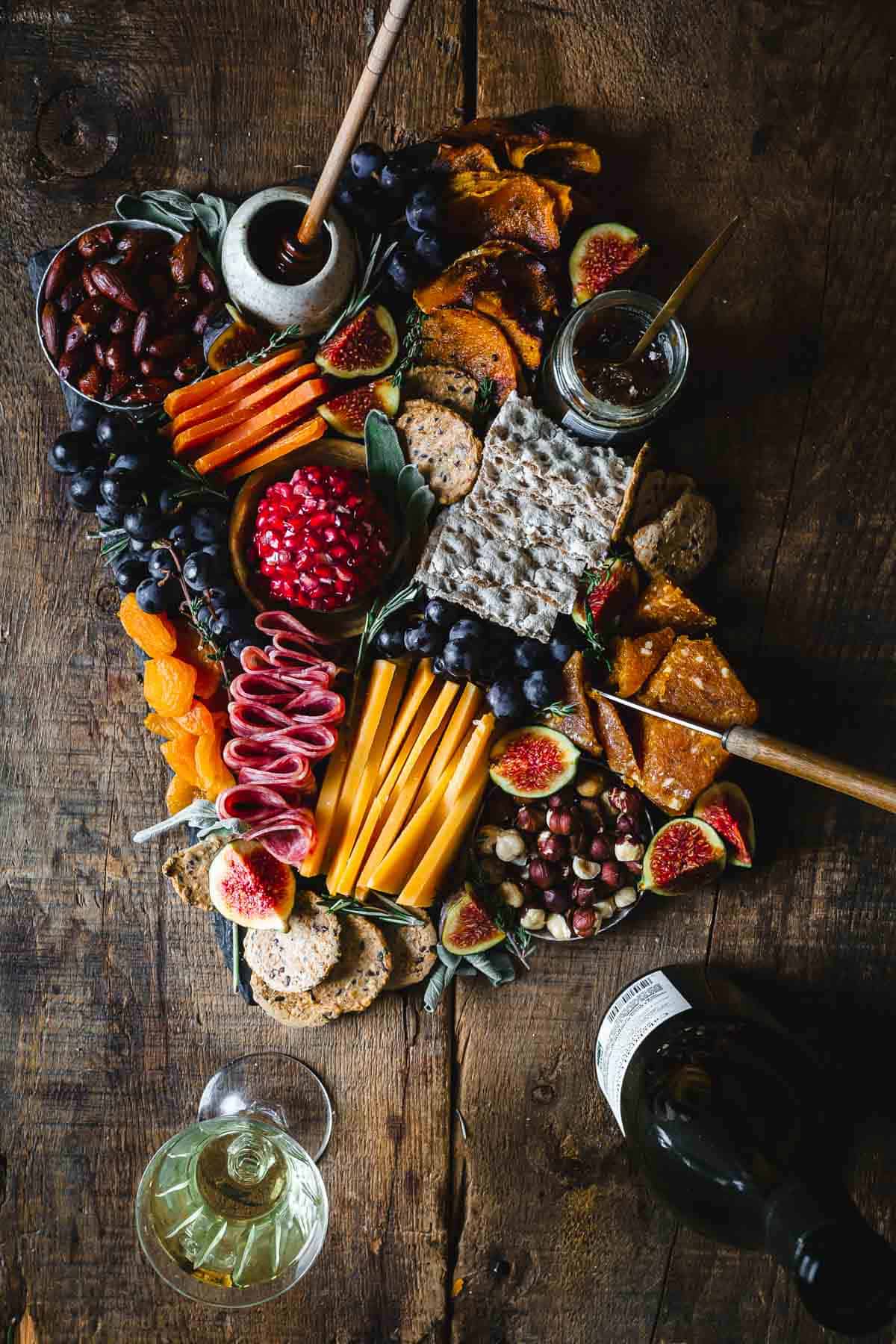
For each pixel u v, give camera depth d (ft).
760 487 4.74
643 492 4.38
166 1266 3.96
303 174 4.66
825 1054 4.73
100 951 4.68
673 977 4.65
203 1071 4.69
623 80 4.73
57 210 4.63
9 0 4.61
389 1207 4.70
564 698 4.41
